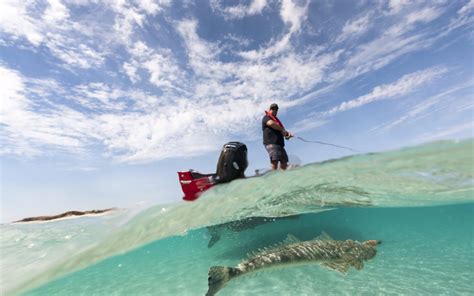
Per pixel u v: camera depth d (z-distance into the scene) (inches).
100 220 215.3
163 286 147.9
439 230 300.5
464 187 179.5
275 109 174.2
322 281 132.2
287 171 165.8
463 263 147.9
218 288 100.1
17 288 145.9
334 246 135.6
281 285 132.2
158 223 182.5
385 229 304.2
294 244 131.7
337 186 178.7
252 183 165.5
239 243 193.6
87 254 168.1
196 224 188.2
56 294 159.5
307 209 200.2
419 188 181.5
